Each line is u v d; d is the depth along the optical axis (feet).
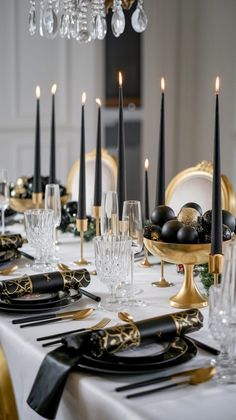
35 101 15.48
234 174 16.19
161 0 16.72
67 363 4.17
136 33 16.61
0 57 14.75
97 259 5.28
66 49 15.69
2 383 4.47
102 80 16.34
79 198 6.71
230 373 4.10
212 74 16.57
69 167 16.25
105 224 6.12
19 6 14.87
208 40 16.57
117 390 3.92
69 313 5.25
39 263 6.70
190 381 4.00
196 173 8.55
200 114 17.04
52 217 6.52
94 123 16.38
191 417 3.66
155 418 3.63
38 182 7.93
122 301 5.55
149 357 4.22
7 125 15.12
